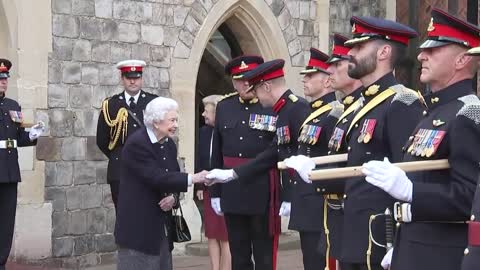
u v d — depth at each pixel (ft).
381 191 14.35
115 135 25.13
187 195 31.04
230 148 21.72
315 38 35.35
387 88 14.64
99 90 29.01
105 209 29.12
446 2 35.94
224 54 37.42
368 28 14.62
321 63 18.69
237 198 20.92
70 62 28.27
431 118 12.59
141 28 30.04
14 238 27.12
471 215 11.02
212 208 23.59
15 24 27.27
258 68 20.20
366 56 14.62
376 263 14.32
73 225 28.25
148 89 30.22
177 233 18.83
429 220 11.99
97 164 28.94
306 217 18.56
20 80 27.25
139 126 25.21
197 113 37.88
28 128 25.36
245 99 21.85
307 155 18.13
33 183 27.32
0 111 24.81
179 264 28.45
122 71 25.62
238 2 32.63
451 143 11.93
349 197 14.83
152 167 17.85
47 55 27.71
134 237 17.85
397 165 12.10
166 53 30.73
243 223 21.43
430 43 12.49
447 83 12.53
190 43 31.42
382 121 14.38
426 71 12.58
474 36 12.36
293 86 34.45
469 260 10.77
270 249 21.20
